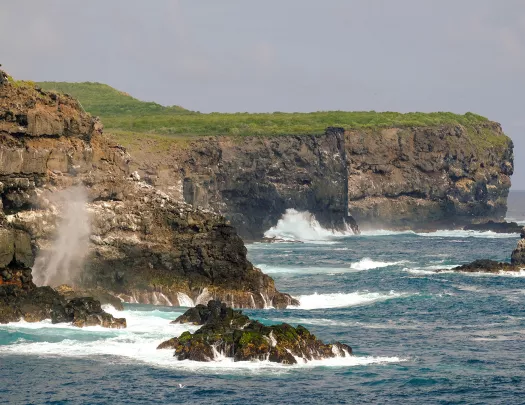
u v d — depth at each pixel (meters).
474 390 78.44
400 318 112.62
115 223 117.06
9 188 108.50
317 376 80.69
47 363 81.56
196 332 87.19
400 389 78.12
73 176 114.75
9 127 109.88
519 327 107.62
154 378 78.06
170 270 117.44
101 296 107.00
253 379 78.69
